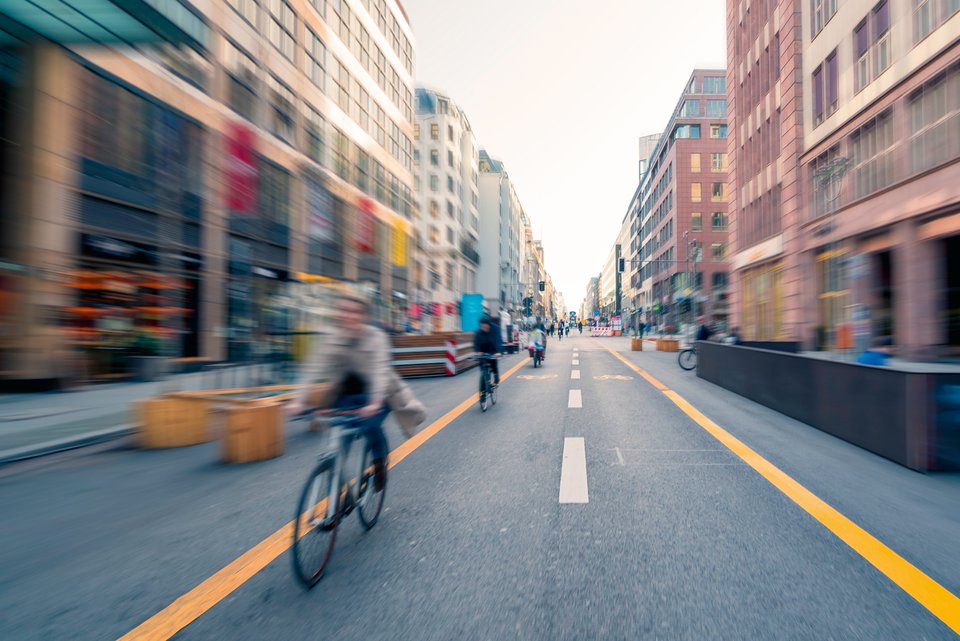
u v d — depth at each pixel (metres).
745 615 2.64
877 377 5.91
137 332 13.00
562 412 9.00
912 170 16.11
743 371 10.91
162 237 13.17
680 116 62.72
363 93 28.38
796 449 6.23
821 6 21.17
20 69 10.93
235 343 12.25
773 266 26.36
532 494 4.61
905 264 16.30
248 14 16.55
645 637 2.46
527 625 2.57
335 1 24.91
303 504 2.98
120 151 12.66
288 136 18.72
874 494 4.55
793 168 23.02
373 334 3.47
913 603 2.75
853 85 18.91
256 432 6.05
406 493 4.68
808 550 3.40
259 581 3.11
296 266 14.70
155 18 11.22
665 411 9.05
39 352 11.04
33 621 2.71
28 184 10.96
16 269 10.92
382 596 2.88
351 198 17.67
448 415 8.82
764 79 27.14
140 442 6.84
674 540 3.58
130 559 3.46
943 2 14.67
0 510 4.50
